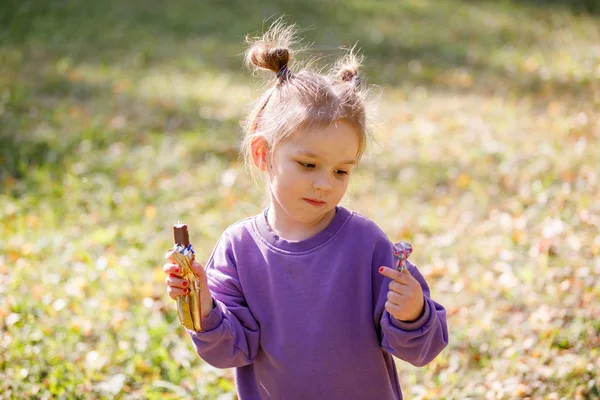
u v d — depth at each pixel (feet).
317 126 7.15
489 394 11.78
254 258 7.66
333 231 7.54
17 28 35.53
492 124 26.61
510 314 14.17
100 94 28.07
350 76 7.96
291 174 7.27
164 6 42.45
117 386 11.71
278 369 7.52
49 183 19.94
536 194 19.72
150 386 11.93
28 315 13.51
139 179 20.72
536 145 23.72
